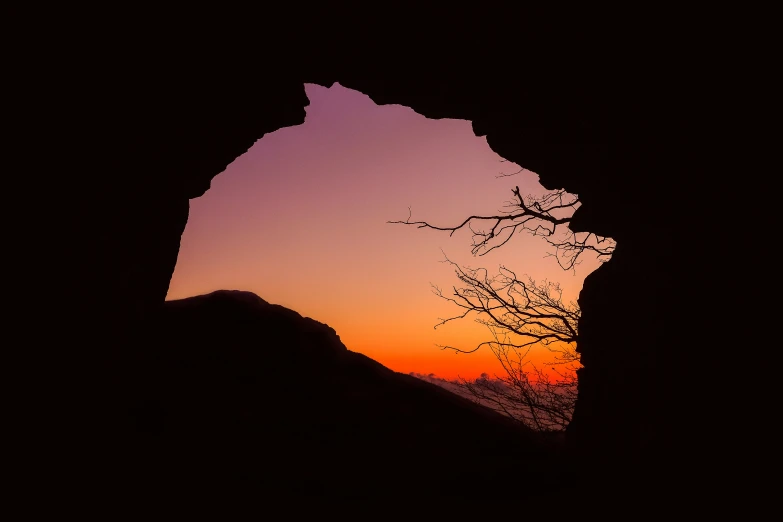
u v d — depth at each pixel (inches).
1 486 115.2
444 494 239.1
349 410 309.4
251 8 190.9
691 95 174.9
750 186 155.0
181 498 183.5
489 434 321.4
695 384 180.9
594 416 299.6
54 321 142.4
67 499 141.9
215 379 295.4
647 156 209.5
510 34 203.3
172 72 183.6
